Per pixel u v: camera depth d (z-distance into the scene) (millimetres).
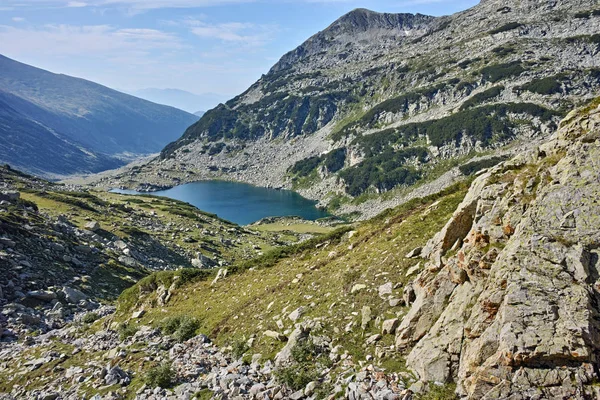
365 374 16500
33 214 67562
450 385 14320
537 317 12289
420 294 18562
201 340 27297
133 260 67125
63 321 40656
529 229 14445
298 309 24312
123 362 25328
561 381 11320
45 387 23984
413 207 34812
